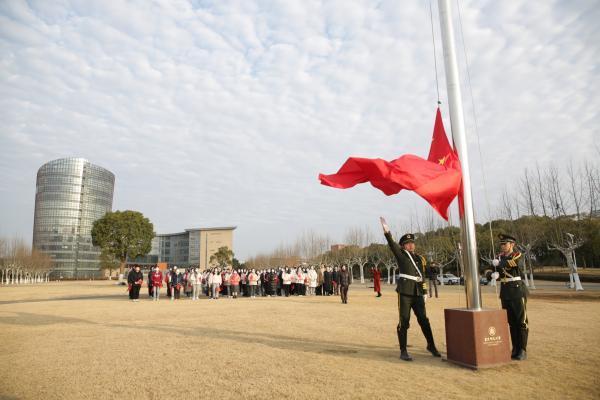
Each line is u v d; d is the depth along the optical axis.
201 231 101.44
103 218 51.84
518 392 4.87
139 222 52.50
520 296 6.71
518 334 6.67
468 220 6.75
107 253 52.72
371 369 6.00
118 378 5.68
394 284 51.91
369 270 72.00
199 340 8.58
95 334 9.55
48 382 5.53
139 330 10.14
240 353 7.19
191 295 26.78
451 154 7.25
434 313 13.41
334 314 13.62
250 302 20.12
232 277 24.53
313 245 64.62
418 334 9.20
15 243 77.94
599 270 41.00
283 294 29.55
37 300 23.22
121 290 36.31
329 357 6.82
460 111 7.11
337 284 27.84
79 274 105.19
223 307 16.92
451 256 44.72
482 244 35.44
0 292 33.81
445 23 7.37
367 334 9.27
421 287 6.92
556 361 6.39
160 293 29.83
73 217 106.31
